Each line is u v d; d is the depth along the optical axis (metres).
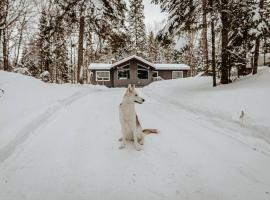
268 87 8.53
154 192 3.68
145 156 5.00
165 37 12.99
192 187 3.81
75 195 3.60
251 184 3.86
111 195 3.61
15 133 5.57
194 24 12.35
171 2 12.78
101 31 19.00
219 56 11.96
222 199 3.48
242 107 7.23
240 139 5.81
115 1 19.09
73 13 17.84
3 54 20.05
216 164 4.60
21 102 8.83
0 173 4.19
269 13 10.17
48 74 25.95
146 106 11.09
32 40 25.89
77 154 5.09
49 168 4.43
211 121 7.41
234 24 10.55
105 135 6.37
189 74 39.47
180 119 8.21
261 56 17.42
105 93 16.66
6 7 15.34
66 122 7.62
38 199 3.49
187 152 5.21
